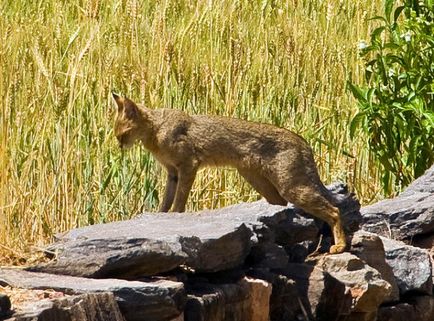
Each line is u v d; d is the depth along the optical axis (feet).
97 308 26.40
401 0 55.98
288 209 35.45
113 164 42.39
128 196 43.04
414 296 38.22
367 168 49.85
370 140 48.75
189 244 30.09
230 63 47.70
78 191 41.83
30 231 38.86
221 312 30.58
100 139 43.91
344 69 52.11
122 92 47.09
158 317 27.86
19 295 27.02
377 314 36.32
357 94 47.96
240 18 54.75
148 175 42.60
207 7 53.16
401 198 43.91
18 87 44.78
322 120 50.29
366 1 59.82
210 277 31.81
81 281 28.32
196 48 51.39
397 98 48.06
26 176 40.86
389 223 42.27
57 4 53.78
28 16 54.08
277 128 38.99
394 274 37.91
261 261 33.86
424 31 48.14
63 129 42.11
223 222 33.01
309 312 34.22
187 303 29.40
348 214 38.45
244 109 48.47
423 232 42.19
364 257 36.65
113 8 52.39
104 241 29.30
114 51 47.91
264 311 32.48
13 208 38.68
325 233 38.40
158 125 39.93
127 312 27.48
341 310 34.73
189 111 47.16
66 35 50.57
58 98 42.83
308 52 52.31
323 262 35.50
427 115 46.21
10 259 32.81
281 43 51.67
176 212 38.14
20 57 46.96
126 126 40.42
